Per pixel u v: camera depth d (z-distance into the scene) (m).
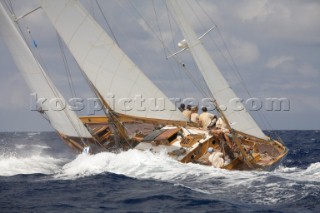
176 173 57.31
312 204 46.47
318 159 87.19
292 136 187.38
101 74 65.75
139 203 47.38
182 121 67.31
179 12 66.88
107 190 52.06
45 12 65.19
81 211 44.81
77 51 65.50
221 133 62.25
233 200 47.88
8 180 56.97
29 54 66.00
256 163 61.81
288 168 69.06
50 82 66.81
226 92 66.69
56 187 53.69
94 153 68.31
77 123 67.12
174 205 46.41
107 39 65.19
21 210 45.09
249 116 67.56
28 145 120.56
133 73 65.75
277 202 47.12
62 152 91.88
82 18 64.81
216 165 59.88
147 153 62.69
